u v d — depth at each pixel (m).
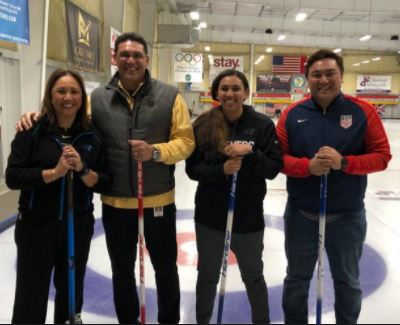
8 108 5.15
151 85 2.02
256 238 2.04
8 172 1.76
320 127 1.93
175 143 1.96
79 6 6.57
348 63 27.64
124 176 1.98
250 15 17.25
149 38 12.36
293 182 2.04
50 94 1.81
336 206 1.93
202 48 26.09
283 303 2.17
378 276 3.16
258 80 25.72
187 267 3.28
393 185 6.53
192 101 27.20
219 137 1.96
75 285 1.94
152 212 2.04
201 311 2.14
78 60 6.58
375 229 4.29
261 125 2.00
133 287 2.13
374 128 1.91
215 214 2.03
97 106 2.00
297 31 18.33
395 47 23.39
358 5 12.84
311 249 2.05
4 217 4.20
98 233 4.02
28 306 1.82
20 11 4.27
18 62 5.31
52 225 1.81
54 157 1.79
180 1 13.72
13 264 3.27
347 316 2.02
